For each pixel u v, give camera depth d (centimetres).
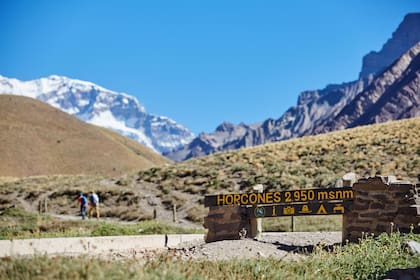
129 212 4203
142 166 14862
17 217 3488
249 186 4503
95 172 13288
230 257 1404
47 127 14825
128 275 809
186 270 943
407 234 1445
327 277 1065
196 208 4075
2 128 13725
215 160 5638
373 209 1628
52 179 6400
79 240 1605
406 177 4088
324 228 2614
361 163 4653
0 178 7188
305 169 4772
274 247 1625
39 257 895
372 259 1168
